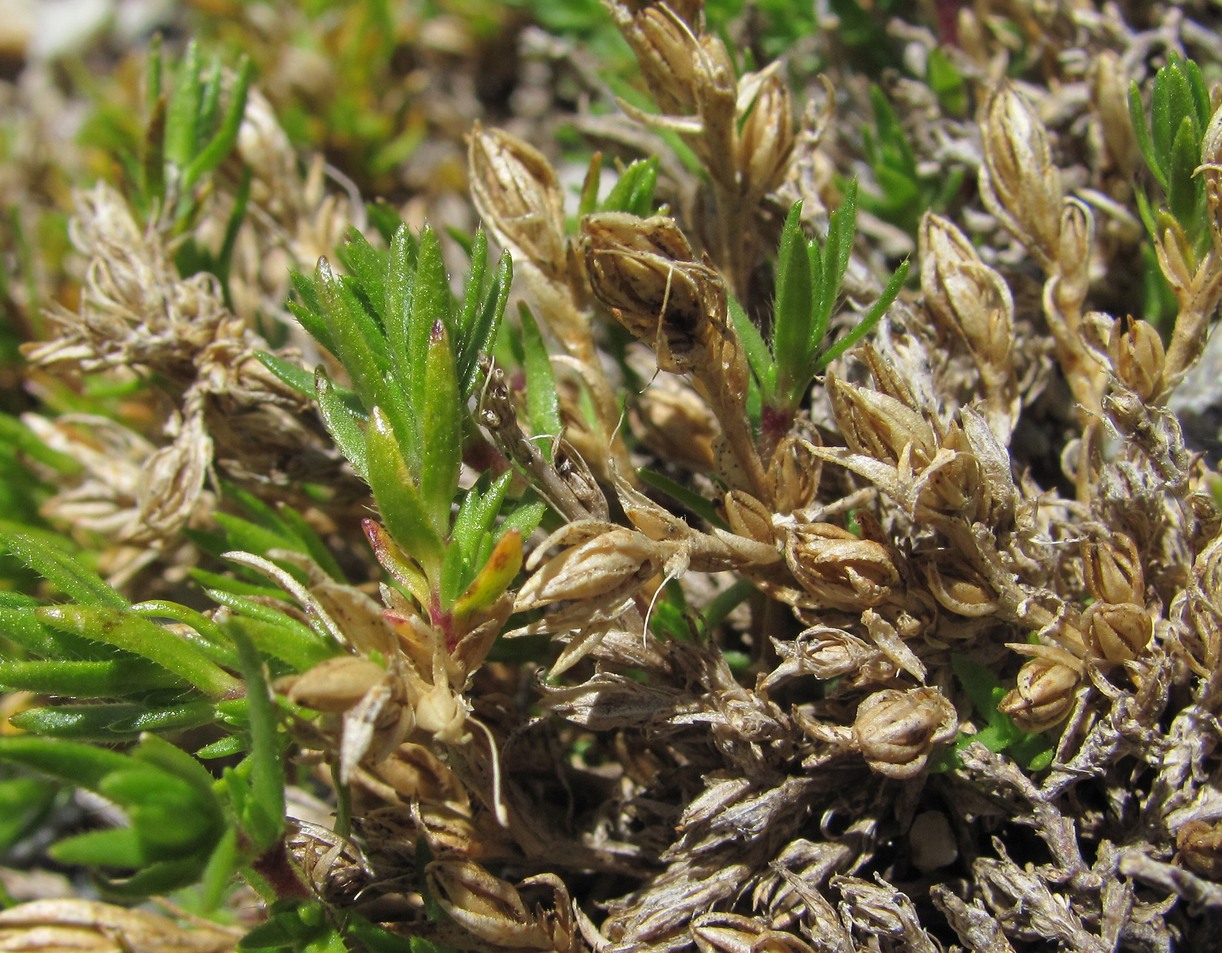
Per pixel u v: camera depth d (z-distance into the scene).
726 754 0.09
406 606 0.08
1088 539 0.09
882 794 0.09
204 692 0.08
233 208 0.11
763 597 0.10
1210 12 0.11
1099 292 0.11
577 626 0.08
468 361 0.09
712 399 0.09
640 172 0.10
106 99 0.15
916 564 0.09
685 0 0.10
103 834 0.07
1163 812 0.09
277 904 0.08
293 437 0.10
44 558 0.08
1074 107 0.11
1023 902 0.09
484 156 0.10
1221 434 0.10
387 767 0.09
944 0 0.12
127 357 0.10
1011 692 0.09
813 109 0.10
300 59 0.14
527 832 0.09
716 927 0.09
